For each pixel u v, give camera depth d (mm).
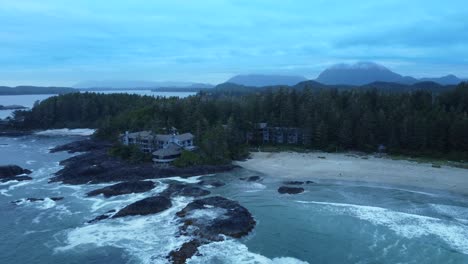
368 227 49906
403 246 44406
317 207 58031
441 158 91188
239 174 80750
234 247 44375
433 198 61469
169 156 89312
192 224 50156
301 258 41938
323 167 83625
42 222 53531
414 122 97188
